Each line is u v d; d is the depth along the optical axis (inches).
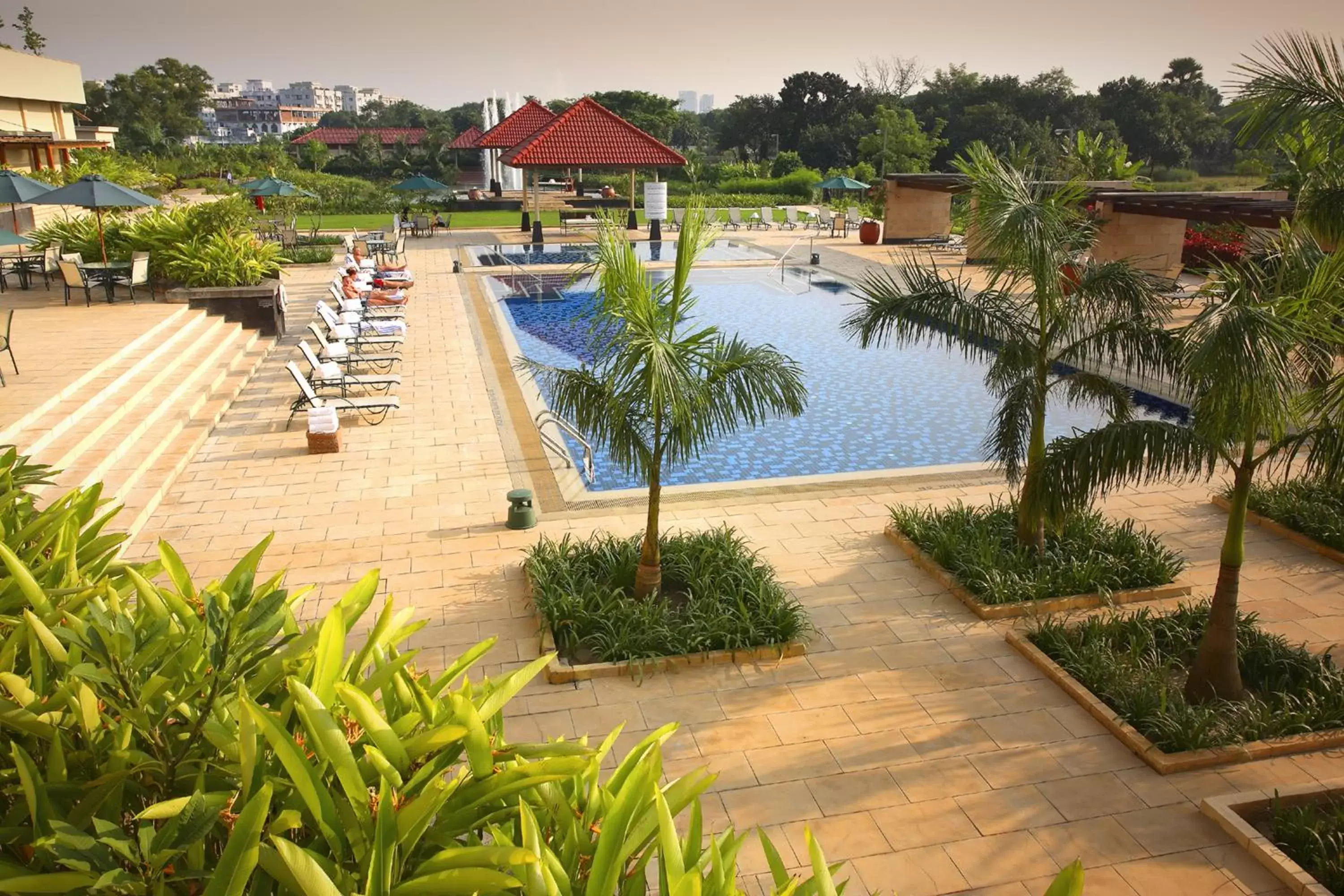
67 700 115.4
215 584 139.1
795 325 820.0
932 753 239.8
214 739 110.7
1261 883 197.8
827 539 365.1
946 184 1104.8
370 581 141.7
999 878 199.2
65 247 722.8
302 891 92.5
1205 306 236.7
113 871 89.4
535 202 1270.9
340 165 2364.7
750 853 204.7
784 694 264.1
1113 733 248.2
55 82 1674.5
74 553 156.9
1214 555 353.1
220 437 473.7
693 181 2049.7
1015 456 327.9
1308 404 235.5
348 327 640.4
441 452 456.8
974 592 316.2
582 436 417.1
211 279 680.4
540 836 111.0
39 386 426.9
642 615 289.1
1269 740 242.2
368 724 108.7
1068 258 313.7
